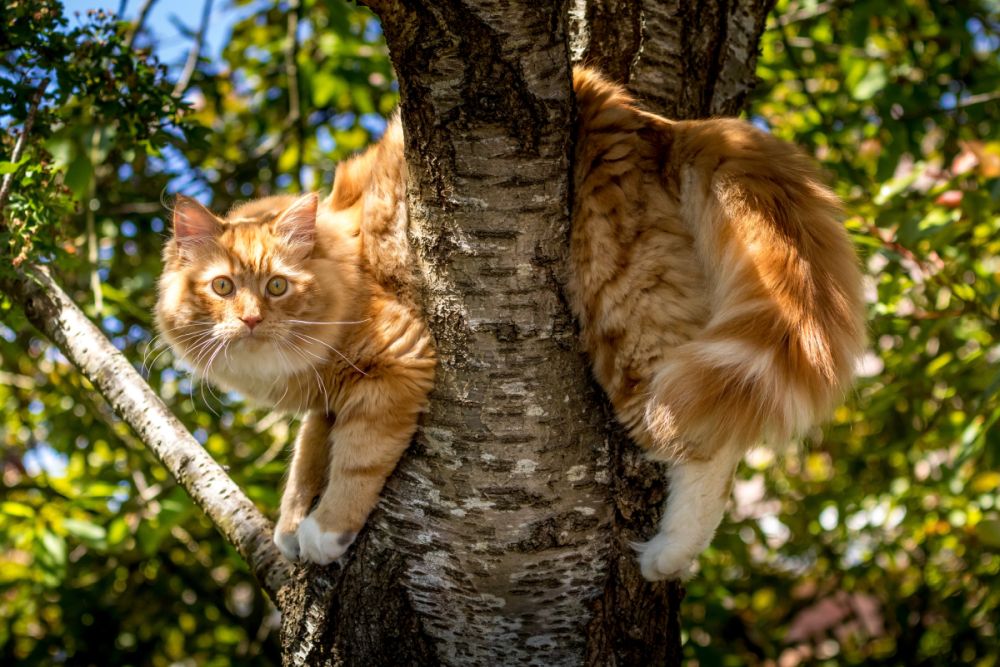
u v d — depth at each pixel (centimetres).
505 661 244
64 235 325
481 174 214
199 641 500
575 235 235
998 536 377
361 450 249
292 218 282
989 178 373
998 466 396
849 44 455
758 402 225
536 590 240
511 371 230
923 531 434
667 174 246
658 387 232
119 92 329
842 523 433
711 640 466
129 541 414
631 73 267
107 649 472
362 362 256
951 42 491
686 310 238
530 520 236
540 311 228
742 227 236
